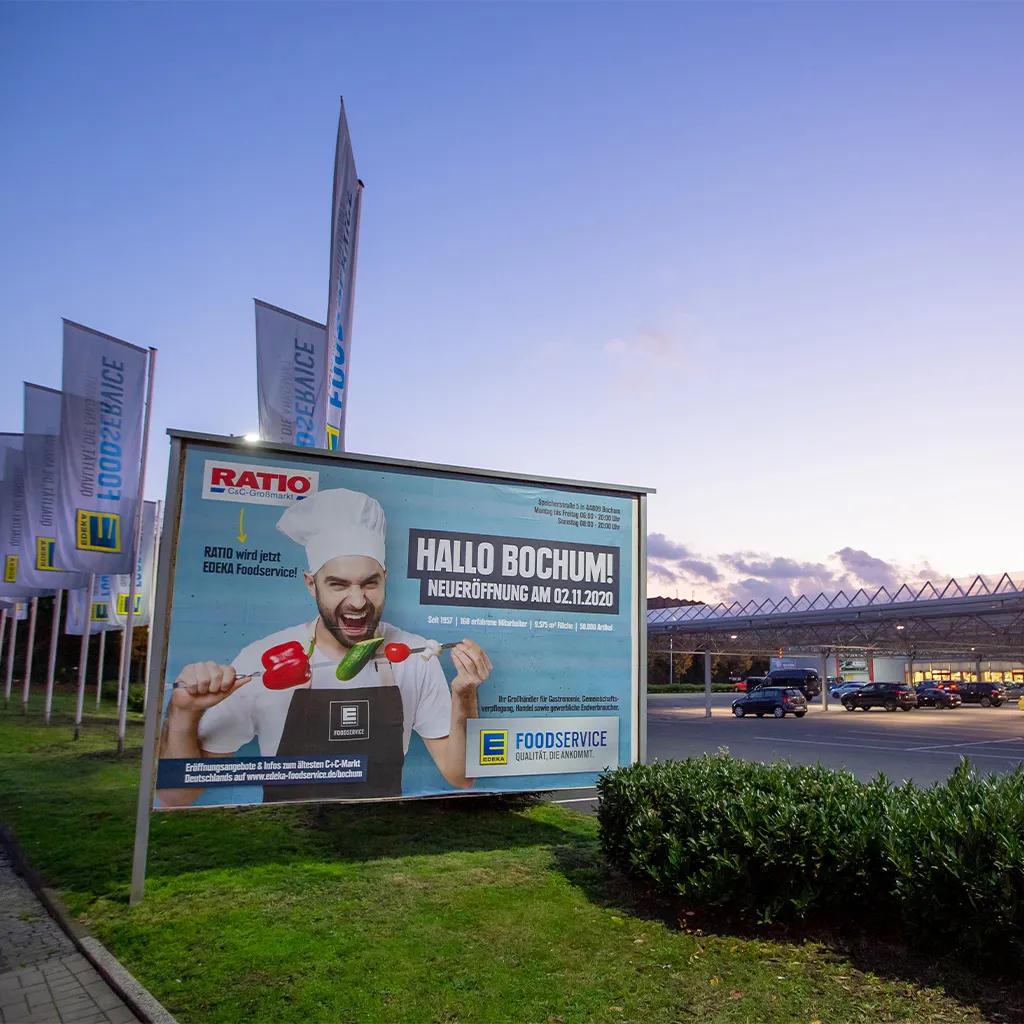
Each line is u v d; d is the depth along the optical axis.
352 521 8.03
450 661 8.32
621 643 9.24
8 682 29.34
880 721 36.12
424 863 7.69
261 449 7.71
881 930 5.62
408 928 5.88
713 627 43.38
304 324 13.38
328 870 7.43
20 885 7.57
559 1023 4.47
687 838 6.19
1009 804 5.23
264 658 7.50
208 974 5.13
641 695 9.26
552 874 7.30
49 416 20.16
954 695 52.38
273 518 7.70
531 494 8.96
